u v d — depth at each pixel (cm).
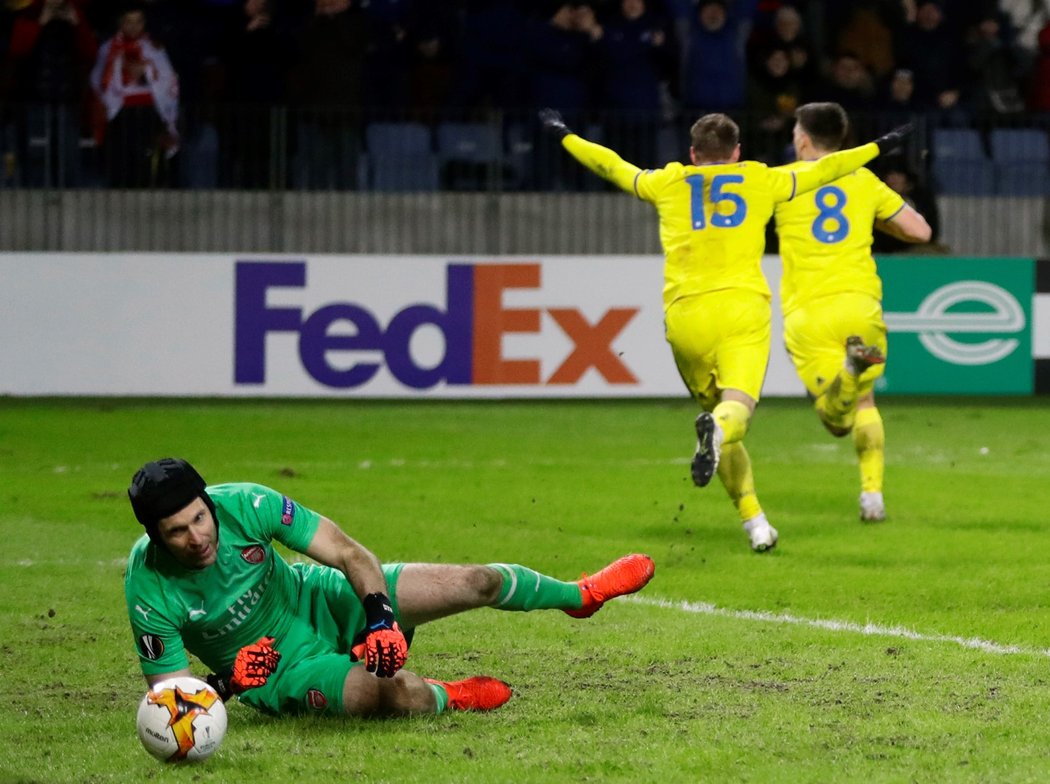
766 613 2356
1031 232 6119
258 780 1477
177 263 5369
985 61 6266
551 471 4031
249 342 5394
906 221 3225
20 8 5659
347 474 3938
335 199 5831
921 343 5562
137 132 5703
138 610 1558
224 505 1588
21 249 5700
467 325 5441
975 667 1973
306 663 1666
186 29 5800
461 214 5891
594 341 5475
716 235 2762
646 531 3144
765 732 1650
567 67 5859
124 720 1730
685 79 5916
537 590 1714
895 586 2569
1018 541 3019
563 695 1831
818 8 6319
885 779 1473
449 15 5884
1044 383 5634
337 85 5775
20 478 3847
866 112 5938
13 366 5338
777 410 5500
